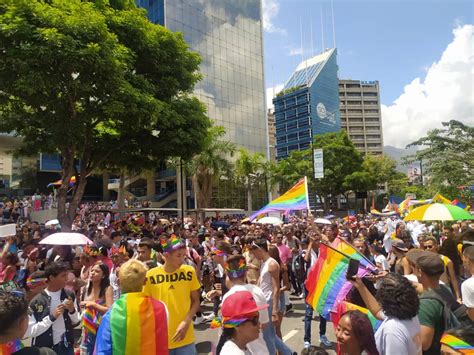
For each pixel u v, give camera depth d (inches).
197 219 1043.3
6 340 91.8
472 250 147.7
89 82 434.0
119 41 524.4
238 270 161.6
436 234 537.0
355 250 183.8
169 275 162.9
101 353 116.8
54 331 165.0
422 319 118.6
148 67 569.9
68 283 184.5
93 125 520.1
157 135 581.3
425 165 968.9
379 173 2851.9
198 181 1354.6
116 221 765.3
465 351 75.6
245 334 101.8
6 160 1851.6
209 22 1974.7
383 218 1000.2
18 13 400.8
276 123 4443.9
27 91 408.8
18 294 99.8
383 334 106.0
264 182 1758.1
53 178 1963.6
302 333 292.0
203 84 1897.1
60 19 409.1
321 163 887.7
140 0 1924.2
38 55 384.5
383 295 109.6
